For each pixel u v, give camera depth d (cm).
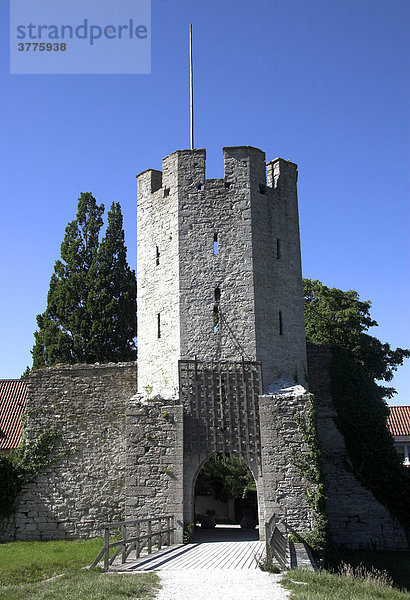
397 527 2444
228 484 3453
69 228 4200
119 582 1330
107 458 2472
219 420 2259
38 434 2502
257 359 2398
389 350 3844
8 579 1596
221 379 2311
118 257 4194
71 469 2462
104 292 4009
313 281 4034
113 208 4278
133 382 2573
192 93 2847
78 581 1380
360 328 3806
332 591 1334
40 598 1209
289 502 2084
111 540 2244
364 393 2659
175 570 1534
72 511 2406
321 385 2697
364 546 2444
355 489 2517
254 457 2212
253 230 2553
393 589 1513
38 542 2272
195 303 2480
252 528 2706
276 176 2761
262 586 1341
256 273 2505
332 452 2577
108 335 3934
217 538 2245
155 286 2616
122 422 2512
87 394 2567
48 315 4050
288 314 2588
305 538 2023
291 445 2147
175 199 2614
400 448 3656
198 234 2556
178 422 2202
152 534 1853
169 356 2473
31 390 2573
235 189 2594
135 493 2142
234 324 2441
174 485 2134
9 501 2362
